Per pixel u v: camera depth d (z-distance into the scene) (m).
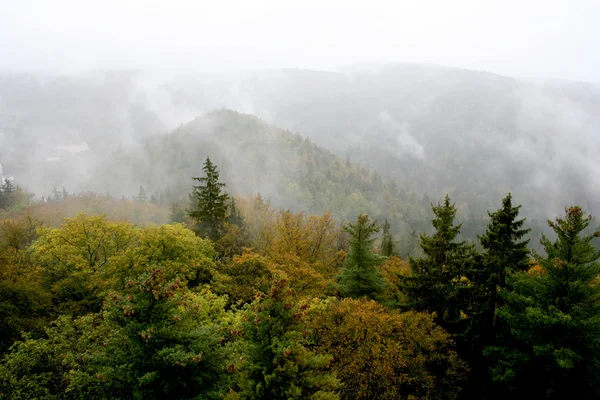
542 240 18.95
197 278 28.41
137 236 30.59
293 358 11.98
